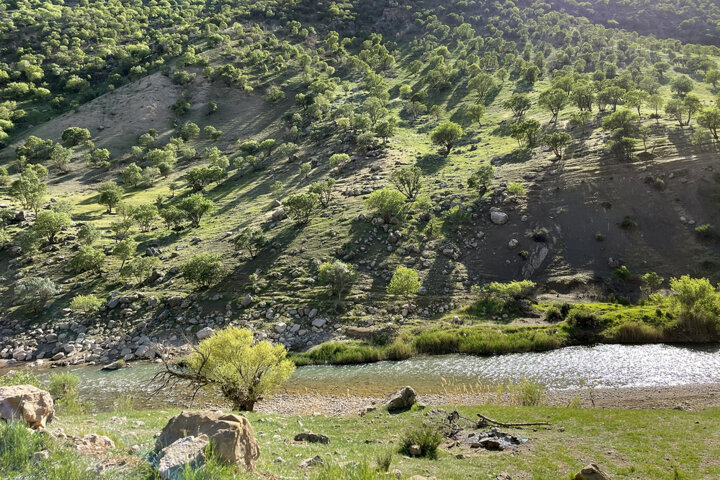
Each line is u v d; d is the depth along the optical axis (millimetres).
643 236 67750
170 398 40625
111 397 41406
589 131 100562
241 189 110062
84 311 63562
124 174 118438
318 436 19797
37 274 72375
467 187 85125
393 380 43562
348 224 77875
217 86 183625
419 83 181500
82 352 55938
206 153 137750
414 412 28594
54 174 127188
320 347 52750
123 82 192250
